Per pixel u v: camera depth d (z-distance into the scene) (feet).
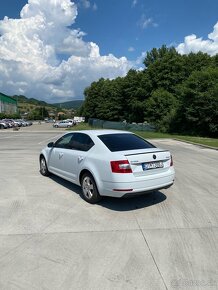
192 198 20.80
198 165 34.94
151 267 11.53
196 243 13.58
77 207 18.75
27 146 58.80
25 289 10.15
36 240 13.89
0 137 88.53
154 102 142.20
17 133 112.57
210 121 107.55
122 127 143.54
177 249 13.00
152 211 18.01
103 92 249.75
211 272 11.21
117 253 12.65
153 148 20.06
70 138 23.67
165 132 124.77
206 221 16.34
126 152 18.26
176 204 19.40
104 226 15.58
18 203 19.47
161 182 18.80
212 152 48.70
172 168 20.07
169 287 10.27
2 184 24.73
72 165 21.79
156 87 171.63
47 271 11.27
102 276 10.93
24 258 12.23
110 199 20.48
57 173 24.88
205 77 109.09
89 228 15.31
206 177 27.89
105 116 228.63
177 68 165.27
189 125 118.93
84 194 20.16
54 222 16.14
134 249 13.01
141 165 18.11
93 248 13.10
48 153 26.53
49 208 18.49
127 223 16.02
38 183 25.11
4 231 14.92
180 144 65.46
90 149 20.27
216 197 21.08
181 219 16.65
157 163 18.89
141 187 17.85
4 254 12.56
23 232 14.80
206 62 166.09
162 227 15.46
